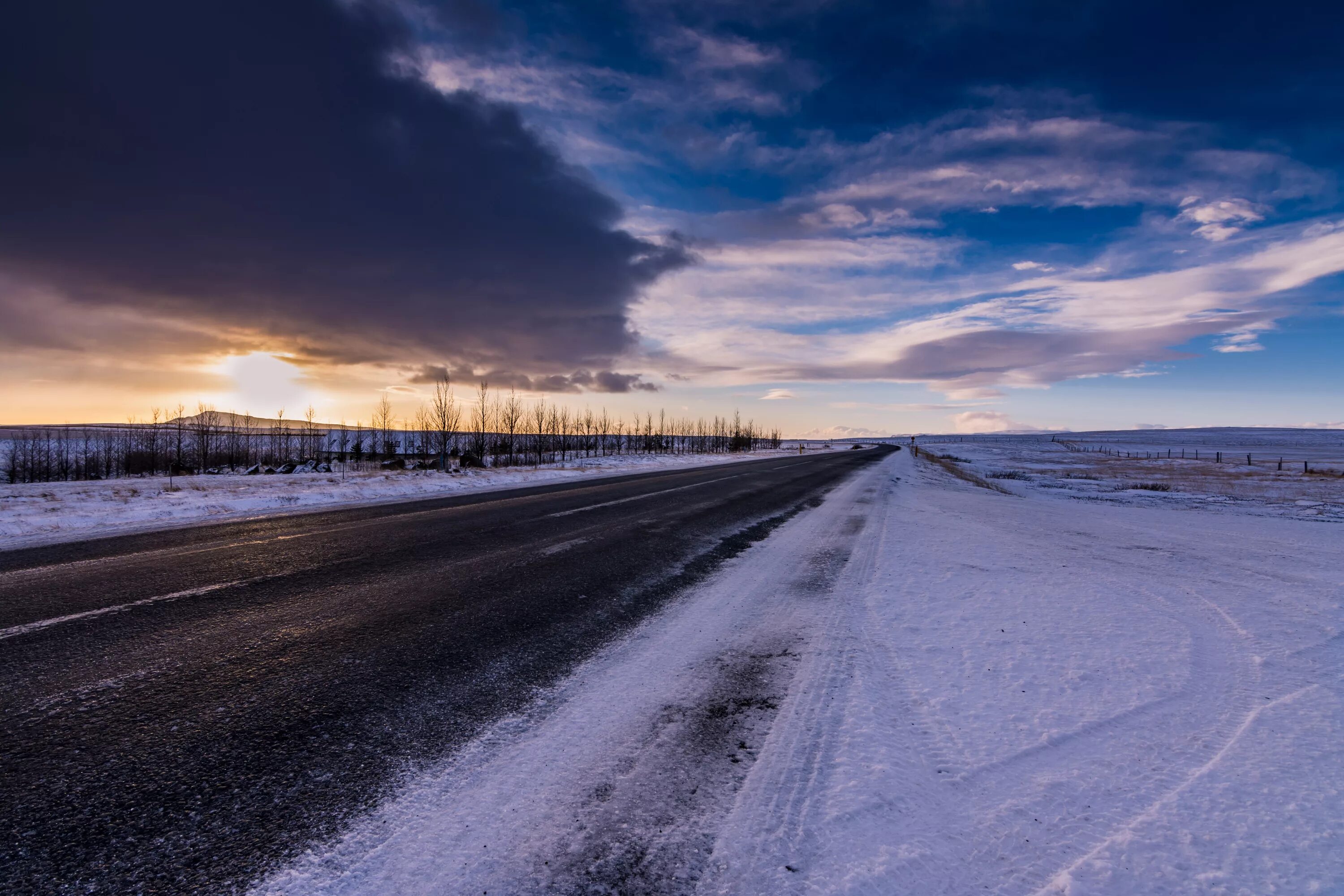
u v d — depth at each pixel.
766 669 3.75
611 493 14.92
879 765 2.61
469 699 3.21
